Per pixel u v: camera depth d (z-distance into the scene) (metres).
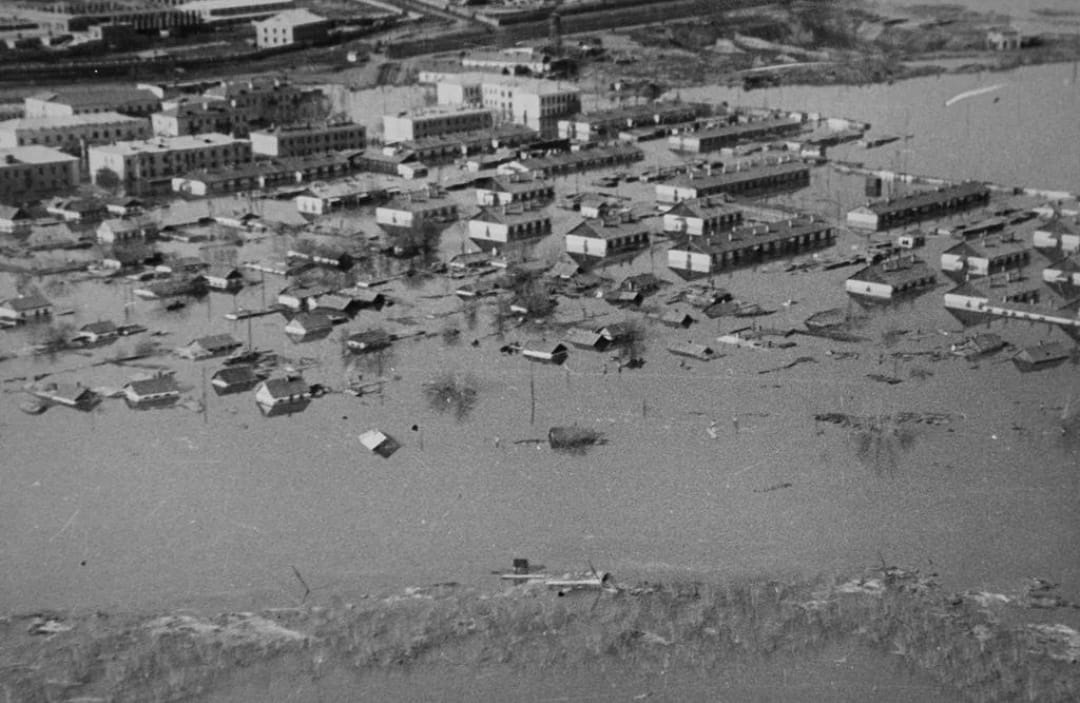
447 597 183.12
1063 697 162.75
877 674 168.00
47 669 169.62
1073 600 181.75
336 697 165.62
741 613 178.88
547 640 174.38
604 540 197.50
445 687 167.00
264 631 177.00
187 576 190.25
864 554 193.50
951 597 181.75
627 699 165.00
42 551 196.88
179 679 167.88
